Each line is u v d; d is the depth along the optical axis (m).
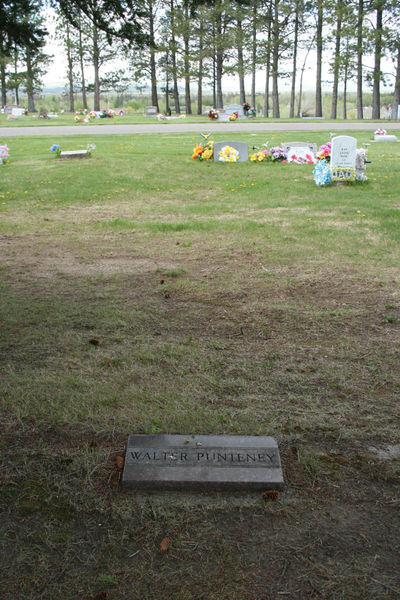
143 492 2.75
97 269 6.93
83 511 2.61
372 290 5.93
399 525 2.52
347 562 2.30
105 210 11.27
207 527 2.51
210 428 3.26
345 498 2.70
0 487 2.75
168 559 2.33
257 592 2.16
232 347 4.47
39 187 13.80
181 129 31.56
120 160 17.69
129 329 4.87
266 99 59.19
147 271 6.80
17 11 8.32
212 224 9.38
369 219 9.53
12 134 29.41
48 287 6.15
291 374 3.99
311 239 8.19
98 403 3.55
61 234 9.07
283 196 12.27
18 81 64.38
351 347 4.46
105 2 7.88
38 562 2.30
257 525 2.52
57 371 4.00
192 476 2.77
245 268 6.86
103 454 3.03
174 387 3.78
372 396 3.68
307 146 17.47
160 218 10.30
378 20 46.09
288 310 5.34
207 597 2.14
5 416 3.39
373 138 25.95
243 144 17.42
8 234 9.12
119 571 2.26
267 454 2.93
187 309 5.41
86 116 45.81
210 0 9.66
